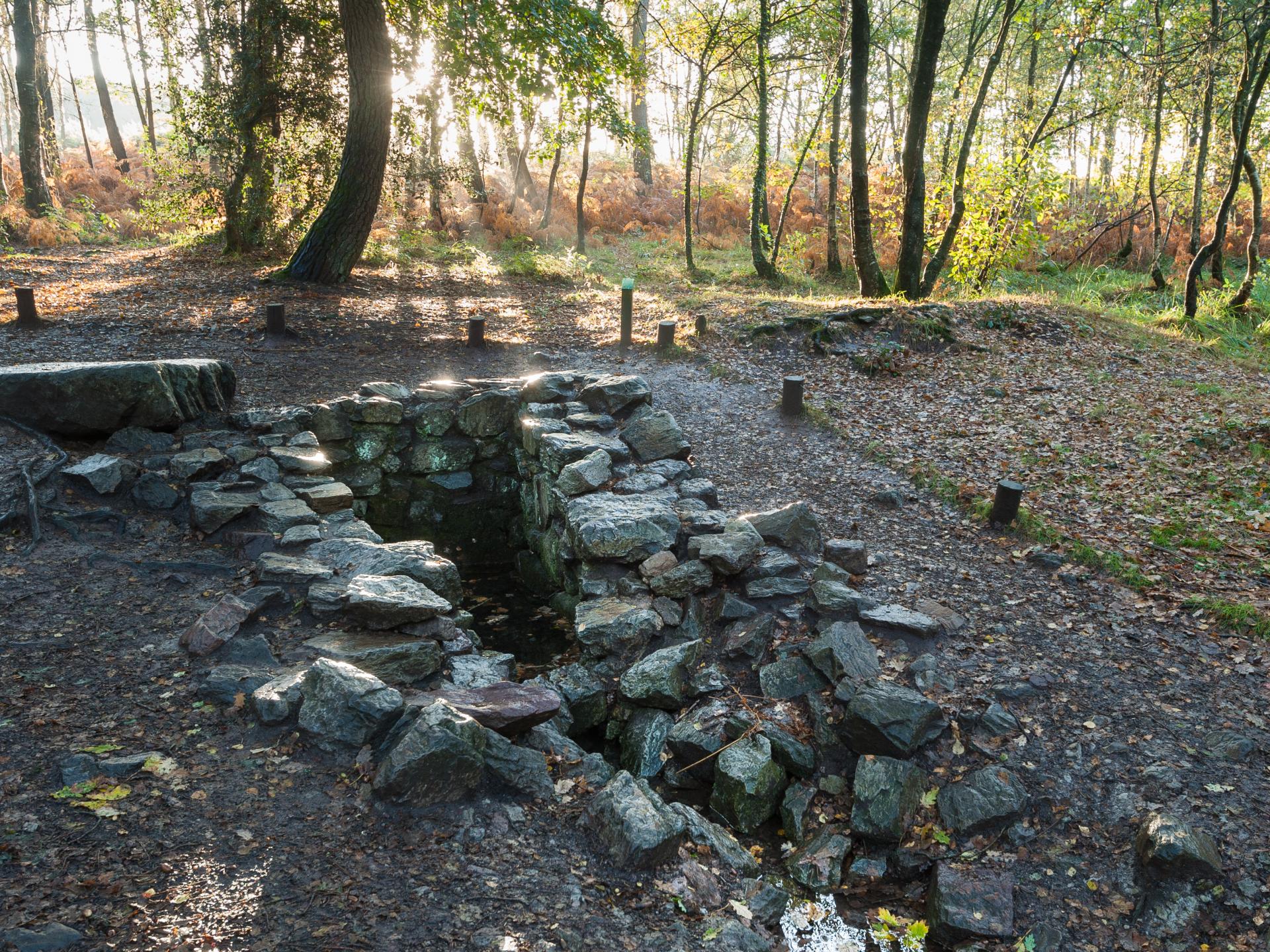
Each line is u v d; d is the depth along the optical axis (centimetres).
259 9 1766
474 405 980
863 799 458
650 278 2052
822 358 1238
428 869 338
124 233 2417
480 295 1675
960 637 578
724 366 1179
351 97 1564
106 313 1270
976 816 444
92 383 712
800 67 2294
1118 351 1334
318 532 639
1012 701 516
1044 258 2409
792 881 428
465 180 2323
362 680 420
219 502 648
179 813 347
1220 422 979
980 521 759
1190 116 2275
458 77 1638
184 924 288
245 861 324
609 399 921
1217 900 382
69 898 292
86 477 644
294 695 426
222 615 498
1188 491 809
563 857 362
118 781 361
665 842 367
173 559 591
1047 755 477
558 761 443
